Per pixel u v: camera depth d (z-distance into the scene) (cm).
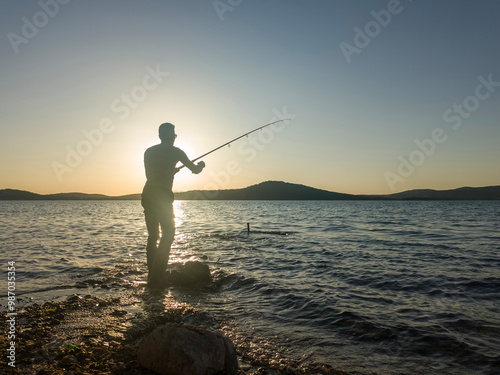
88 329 319
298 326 355
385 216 3197
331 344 310
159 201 519
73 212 4447
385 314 398
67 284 525
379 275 614
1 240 1152
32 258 771
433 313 404
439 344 311
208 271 571
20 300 430
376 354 290
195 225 2034
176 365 227
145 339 275
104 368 239
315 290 505
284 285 532
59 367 238
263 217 3059
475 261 772
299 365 267
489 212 4284
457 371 260
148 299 437
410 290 514
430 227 1844
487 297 479
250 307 420
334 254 866
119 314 369
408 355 289
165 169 527
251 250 934
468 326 359
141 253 859
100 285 514
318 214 3691
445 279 586
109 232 1520
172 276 539
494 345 309
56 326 328
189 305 419
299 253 882
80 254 839
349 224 2092
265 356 282
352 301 451
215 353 241
